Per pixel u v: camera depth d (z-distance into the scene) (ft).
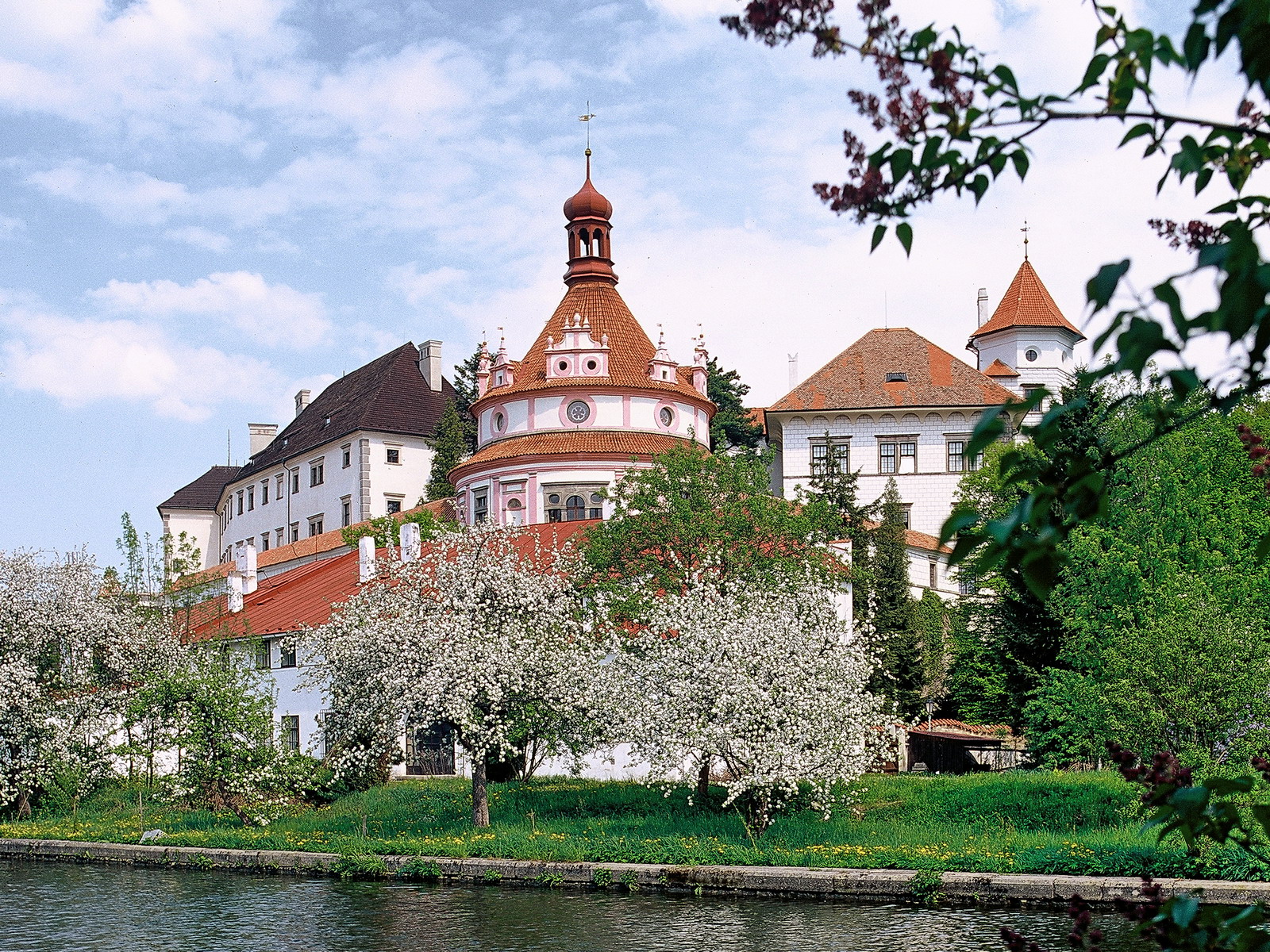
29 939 79.25
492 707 114.83
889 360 294.66
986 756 172.55
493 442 234.58
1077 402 14.16
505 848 100.48
